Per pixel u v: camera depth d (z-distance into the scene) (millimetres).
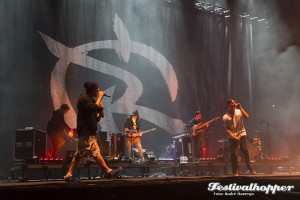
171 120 12562
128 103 11820
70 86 10906
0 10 10195
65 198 4605
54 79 10664
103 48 11641
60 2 11047
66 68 10914
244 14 14883
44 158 8625
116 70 11773
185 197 5461
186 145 10523
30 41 10461
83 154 5875
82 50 11250
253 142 10555
